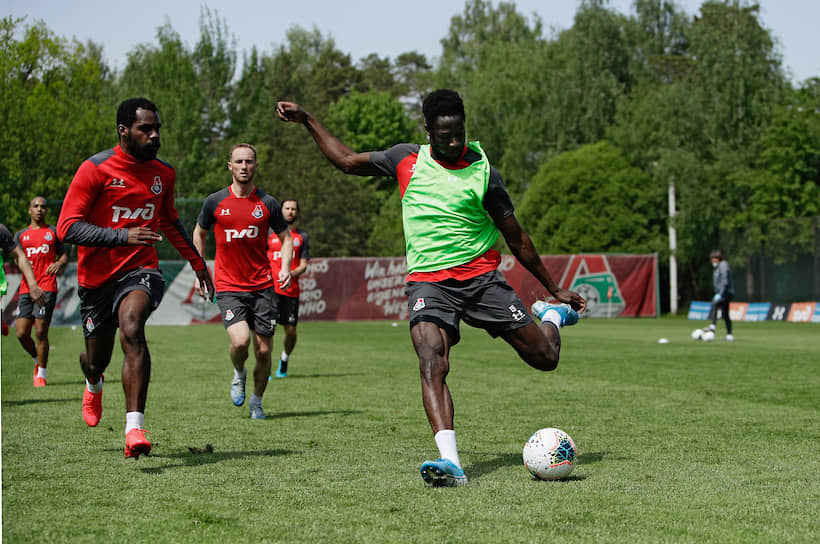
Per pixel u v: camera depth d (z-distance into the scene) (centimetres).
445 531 438
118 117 659
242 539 423
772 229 4006
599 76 5644
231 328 909
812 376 1420
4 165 3569
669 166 4653
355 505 497
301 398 1115
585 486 555
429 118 589
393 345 2295
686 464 644
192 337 2630
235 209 920
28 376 1433
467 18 7838
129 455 618
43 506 496
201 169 5875
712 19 5231
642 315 4388
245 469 617
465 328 3375
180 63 5891
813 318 3697
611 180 5009
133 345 639
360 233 6181
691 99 4903
